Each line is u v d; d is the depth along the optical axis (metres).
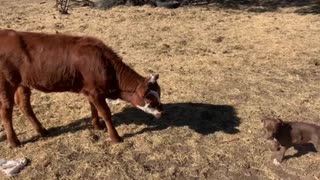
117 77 3.99
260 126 4.47
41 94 5.10
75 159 3.97
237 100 4.98
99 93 3.97
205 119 4.59
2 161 3.88
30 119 4.23
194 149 4.12
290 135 3.76
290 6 9.75
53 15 8.48
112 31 7.51
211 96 5.07
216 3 9.80
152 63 6.06
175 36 7.34
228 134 4.35
